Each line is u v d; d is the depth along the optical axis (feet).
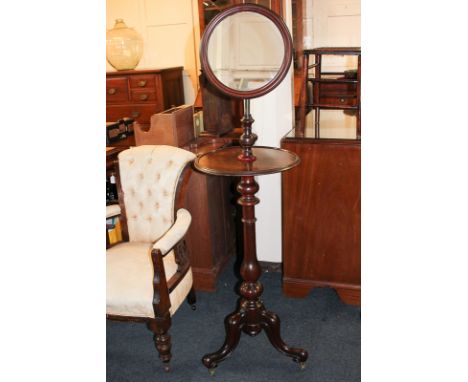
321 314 7.07
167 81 10.43
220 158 5.28
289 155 5.32
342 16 7.61
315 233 7.04
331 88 7.32
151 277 5.72
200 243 7.73
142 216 6.60
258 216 8.13
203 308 7.45
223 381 5.76
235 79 4.85
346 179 6.63
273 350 6.31
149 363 6.20
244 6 4.66
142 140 7.48
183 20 11.30
